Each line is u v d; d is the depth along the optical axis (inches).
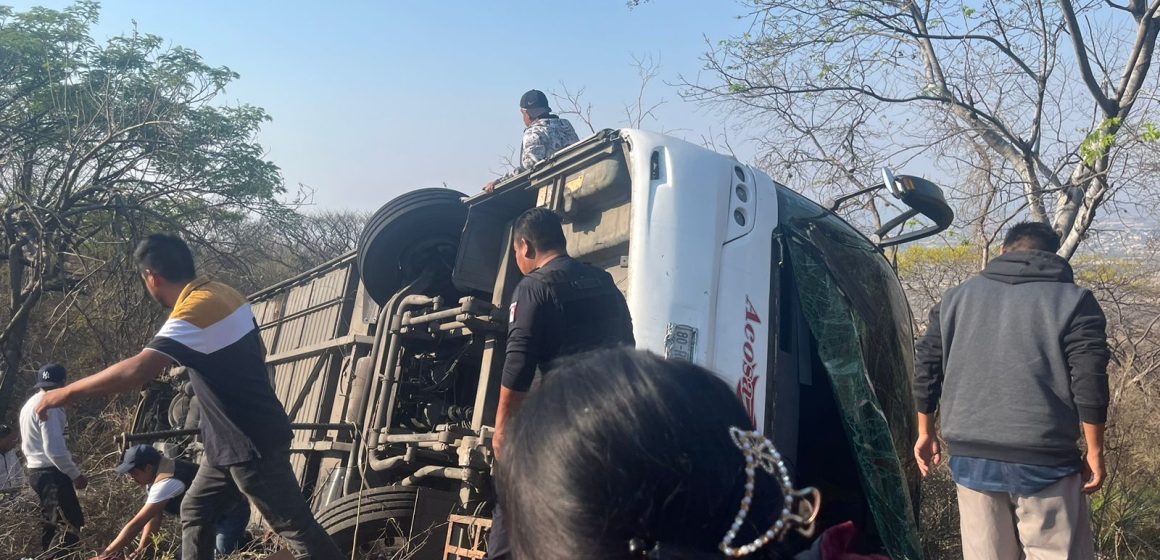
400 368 228.2
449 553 184.2
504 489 48.3
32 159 574.9
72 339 504.1
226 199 617.9
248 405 159.6
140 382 151.6
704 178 174.9
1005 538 149.6
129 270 503.8
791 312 194.7
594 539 43.5
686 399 44.9
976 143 388.8
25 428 254.1
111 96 554.3
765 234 181.2
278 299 386.9
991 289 154.5
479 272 224.5
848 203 402.6
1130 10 345.1
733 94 411.2
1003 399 147.6
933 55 398.0
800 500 46.6
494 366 197.9
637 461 43.0
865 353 198.2
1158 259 386.0
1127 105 339.0
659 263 164.7
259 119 646.5
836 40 403.5
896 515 169.6
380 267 256.4
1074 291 147.1
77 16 623.5
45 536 249.0
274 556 161.2
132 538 215.5
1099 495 265.1
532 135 250.2
